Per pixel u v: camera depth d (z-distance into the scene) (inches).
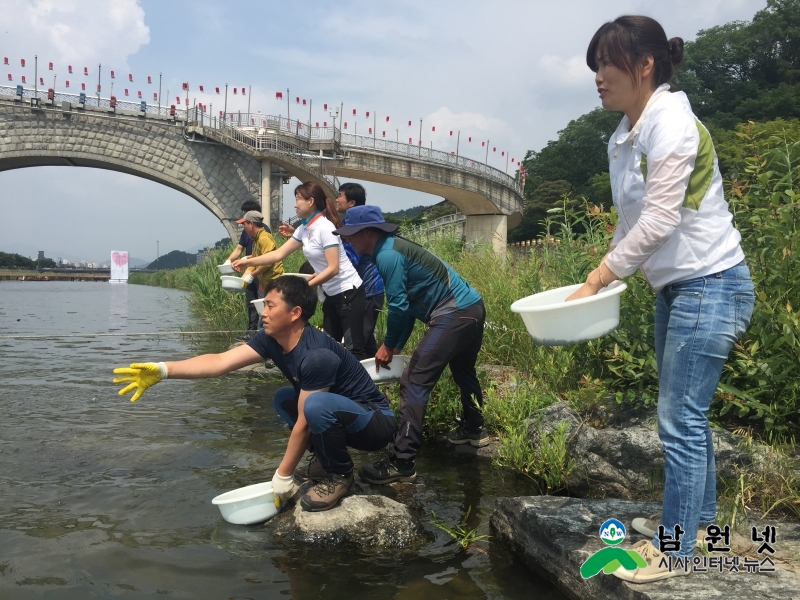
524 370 208.1
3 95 1102.4
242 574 100.0
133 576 97.8
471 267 317.7
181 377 121.8
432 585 98.9
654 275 91.3
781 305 137.2
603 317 95.4
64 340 374.6
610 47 88.4
